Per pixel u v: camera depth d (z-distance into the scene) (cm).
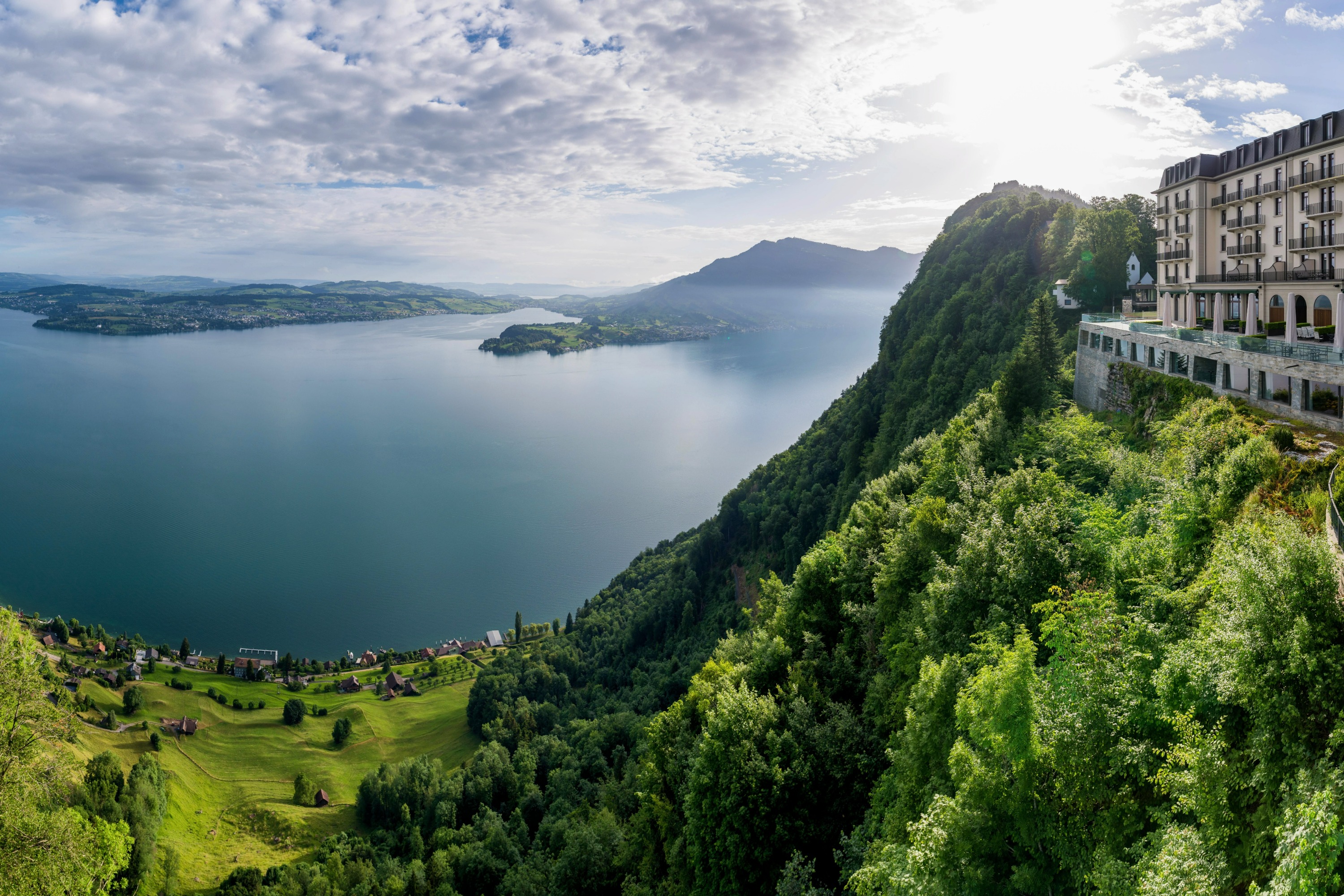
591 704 16062
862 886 2967
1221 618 2217
